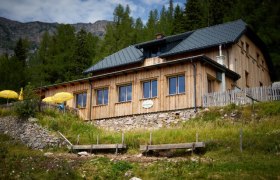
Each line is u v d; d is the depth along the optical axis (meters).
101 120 29.38
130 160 16.77
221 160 15.41
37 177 14.15
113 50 65.81
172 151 18.28
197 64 25.42
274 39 47.09
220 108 23.48
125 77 28.89
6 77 58.75
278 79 45.59
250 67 35.19
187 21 60.25
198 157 16.64
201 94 24.98
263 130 19.53
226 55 30.64
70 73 60.62
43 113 25.92
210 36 32.78
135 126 27.19
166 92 26.39
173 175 13.78
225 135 19.33
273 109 21.69
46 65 62.69
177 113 25.42
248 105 22.75
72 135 23.14
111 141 21.02
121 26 73.94
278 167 13.71
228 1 59.72
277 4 50.06
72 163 16.17
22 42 76.44
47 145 22.28
